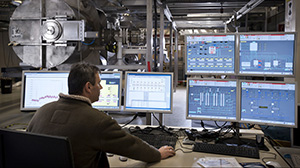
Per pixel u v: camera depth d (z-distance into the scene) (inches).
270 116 62.3
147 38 104.4
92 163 44.9
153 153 51.2
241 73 66.3
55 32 98.4
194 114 67.9
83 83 49.9
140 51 143.6
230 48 66.3
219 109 66.1
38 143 36.5
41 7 102.7
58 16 100.3
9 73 107.7
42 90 78.0
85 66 51.6
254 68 65.6
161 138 66.6
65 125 43.8
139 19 241.1
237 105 64.5
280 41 63.4
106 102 75.4
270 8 248.7
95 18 130.6
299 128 72.4
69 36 99.2
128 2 166.9
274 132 81.5
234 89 64.9
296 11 88.8
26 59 105.0
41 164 36.9
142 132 72.3
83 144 43.3
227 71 67.1
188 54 69.0
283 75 63.9
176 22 283.9
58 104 47.5
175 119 171.9
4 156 39.7
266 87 62.3
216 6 188.9
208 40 67.5
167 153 55.4
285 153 73.0
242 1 165.6
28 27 102.9
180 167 50.3
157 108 72.6
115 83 74.8
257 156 55.4
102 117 45.8
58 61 106.0
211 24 281.0
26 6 103.3
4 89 280.8
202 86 67.1
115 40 141.2
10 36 103.9
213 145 61.2
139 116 140.6
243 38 65.4
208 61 67.9
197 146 60.7
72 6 112.7
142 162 53.4
